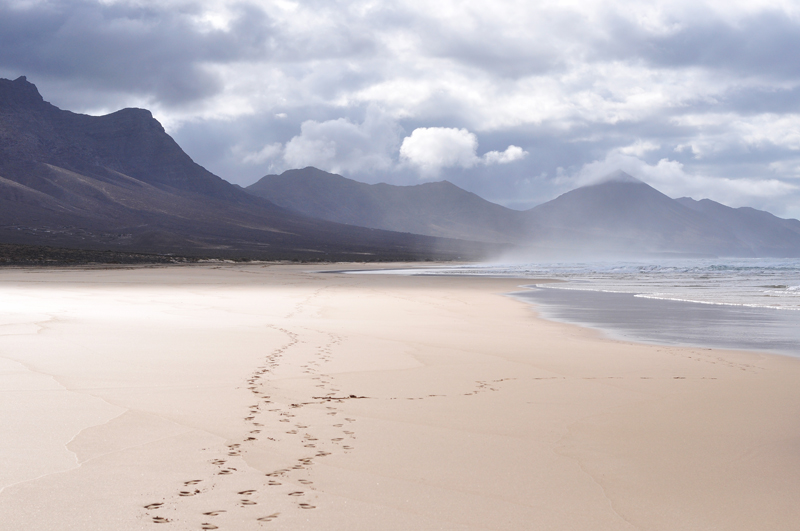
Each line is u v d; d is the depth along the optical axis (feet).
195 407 23.88
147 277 159.94
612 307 78.33
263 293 100.22
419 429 21.59
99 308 67.46
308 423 21.98
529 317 65.41
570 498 15.80
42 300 78.38
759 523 14.53
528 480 16.96
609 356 38.73
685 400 26.55
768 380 31.19
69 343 40.22
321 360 35.29
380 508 14.89
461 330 52.16
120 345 39.65
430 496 15.70
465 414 23.79
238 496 15.34
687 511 15.14
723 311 72.90
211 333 46.44
